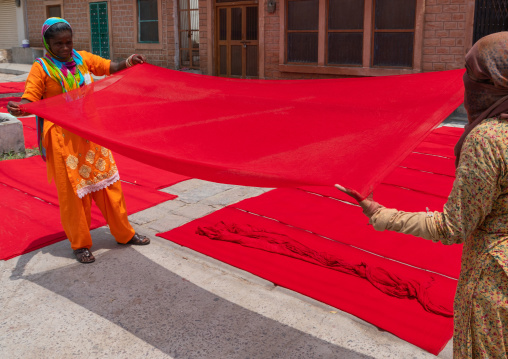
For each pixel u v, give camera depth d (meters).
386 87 3.13
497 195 1.67
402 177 5.93
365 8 10.93
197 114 3.32
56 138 3.63
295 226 4.47
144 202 5.19
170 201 5.29
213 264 3.82
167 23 15.84
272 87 3.76
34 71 3.57
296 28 12.28
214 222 4.59
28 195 5.43
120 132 3.07
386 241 4.11
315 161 2.40
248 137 2.87
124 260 3.91
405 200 5.16
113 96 3.64
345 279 3.52
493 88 1.66
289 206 4.98
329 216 4.70
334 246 4.04
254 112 3.25
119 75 3.84
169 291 3.44
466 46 9.90
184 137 2.95
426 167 6.34
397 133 2.48
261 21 12.89
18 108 3.35
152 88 3.76
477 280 1.73
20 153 7.35
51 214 4.84
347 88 3.33
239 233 4.29
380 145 2.41
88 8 18.11
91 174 3.79
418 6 10.21
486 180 1.63
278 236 4.18
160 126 3.16
